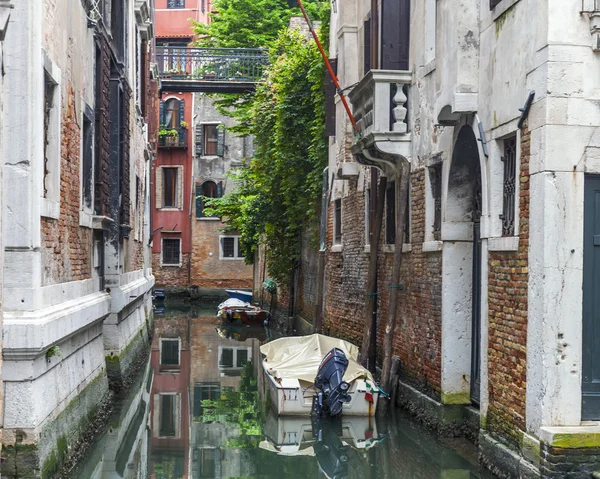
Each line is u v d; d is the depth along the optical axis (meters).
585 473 6.66
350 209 15.64
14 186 7.02
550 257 6.78
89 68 10.38
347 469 8.97
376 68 11.87
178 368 16.83
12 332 6.77
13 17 7.01
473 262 9.70
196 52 28.45
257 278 32.34
